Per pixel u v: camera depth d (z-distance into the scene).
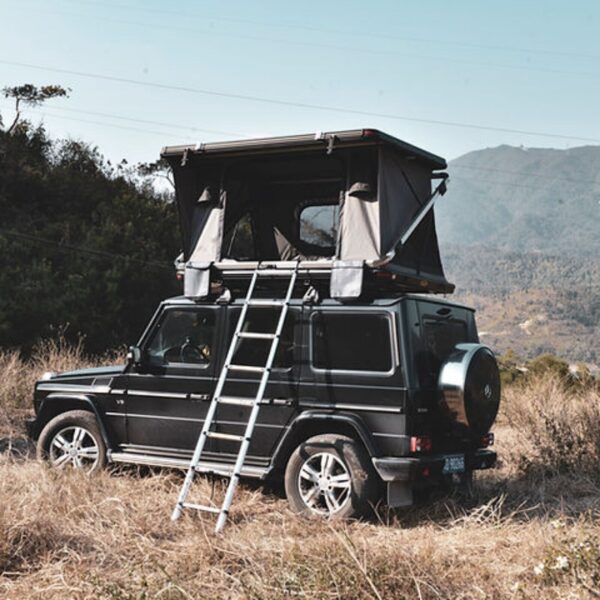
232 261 7.39
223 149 7.43
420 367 6.43
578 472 7.94
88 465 7.59
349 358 6.48
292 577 4.34
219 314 7.15
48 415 7.90
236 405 6.88
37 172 34.25
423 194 7.81
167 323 7.40
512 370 15.62
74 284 26.77
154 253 29.92
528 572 4.81
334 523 6.07
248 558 4.93
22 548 5.01
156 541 5.45
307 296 6.74
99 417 7.49
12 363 12.70
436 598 4.34
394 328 6.37
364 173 7.14
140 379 7.38
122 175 38.38
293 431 6.54
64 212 33.56
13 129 36.66
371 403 6.34
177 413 7.16
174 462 7.07
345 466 6.28
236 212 8.11
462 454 6.72
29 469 6.98
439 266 8.09
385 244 7.02
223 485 7.04
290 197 8.38
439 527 6.21
